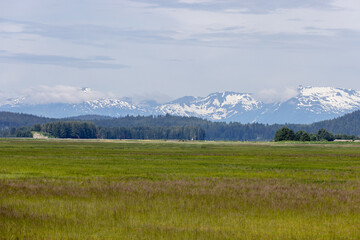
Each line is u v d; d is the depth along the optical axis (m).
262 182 105.69
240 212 66.44
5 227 55.44
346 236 53.50
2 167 144.62
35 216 61.31
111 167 152.25
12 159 187.12
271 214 65.56
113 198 77.12
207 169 148.62
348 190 92.12
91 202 73.25
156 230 54.88
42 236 52.06
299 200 76.69
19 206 68.88
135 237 51.97
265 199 77.25
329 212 67.12
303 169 152.75
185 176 121.81
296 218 63.22
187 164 172.38
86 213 64.31
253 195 81.62
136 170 141.25
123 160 193.75
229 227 57.28
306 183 106.94
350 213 67.06
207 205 71.31
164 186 93.50
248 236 52.72
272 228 57.09
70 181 101.62
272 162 189.62
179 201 74.56
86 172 132.00
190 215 64.12
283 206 70.88
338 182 111.25
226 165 168.38
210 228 56.28
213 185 97.12
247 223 59.53
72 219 60.19
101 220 60.31
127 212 65.31
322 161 199.00
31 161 176.88
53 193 81.62
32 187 88.31
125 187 90.25
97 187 89.94
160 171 138.62
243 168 154.50
